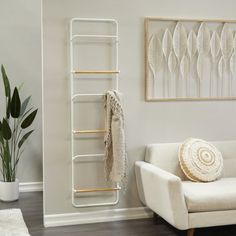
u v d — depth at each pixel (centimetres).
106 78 462
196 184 430
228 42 489
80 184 459
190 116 484
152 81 472
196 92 484
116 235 424
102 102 460
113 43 461
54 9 445
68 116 454
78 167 458
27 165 599
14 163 564
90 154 460
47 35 445
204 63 484
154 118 475
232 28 491
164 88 475
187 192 404
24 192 594
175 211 391
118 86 465
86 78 457
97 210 465
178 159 461
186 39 476
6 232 430
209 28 485
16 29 589
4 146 561
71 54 448
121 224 456
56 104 451
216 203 397
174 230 439
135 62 468
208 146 460
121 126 438
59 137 453
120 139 437
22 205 529
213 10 485
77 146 457
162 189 403
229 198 401
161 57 472
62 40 449
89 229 441
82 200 460
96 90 460
